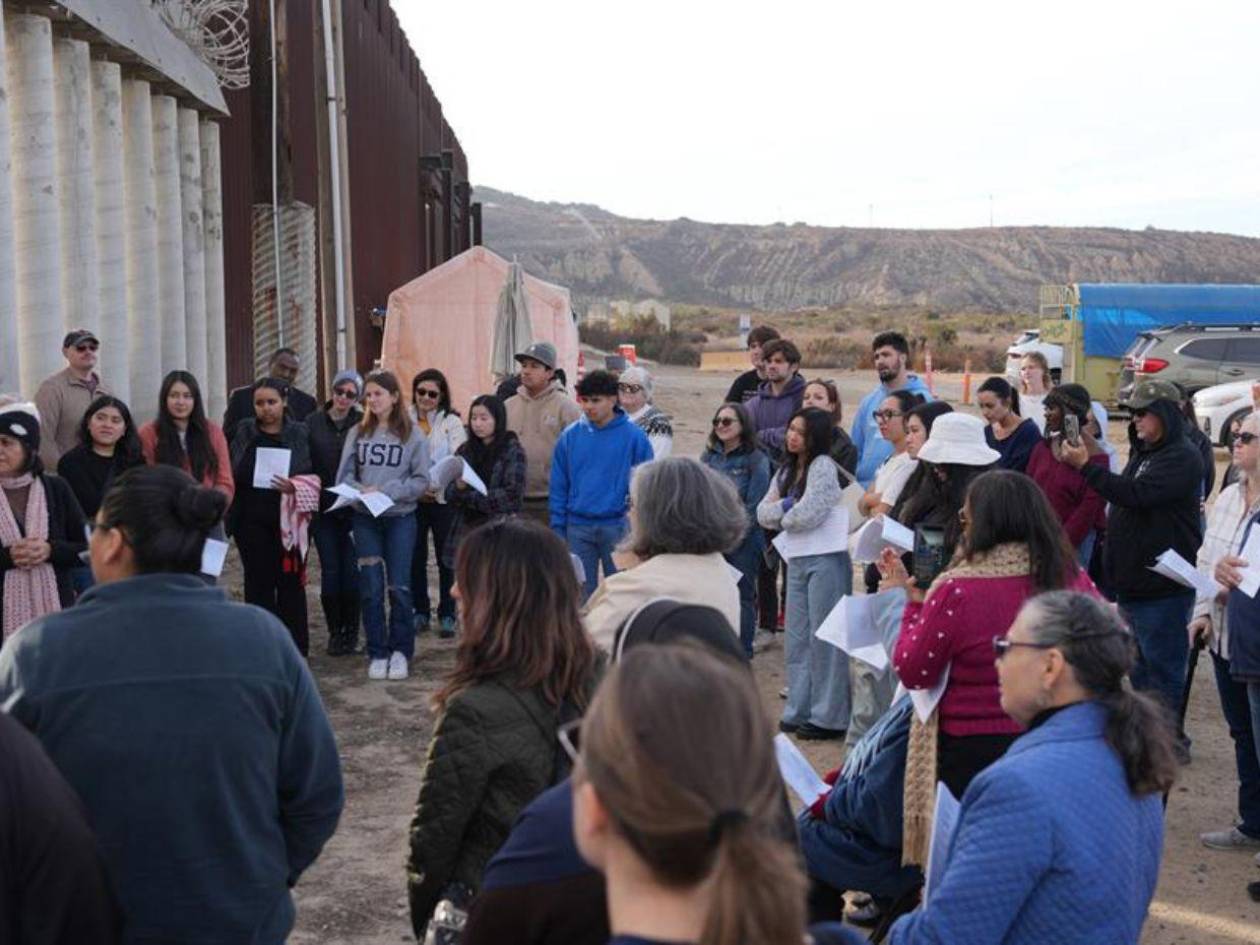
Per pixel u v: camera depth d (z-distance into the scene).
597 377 8.73
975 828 2.95
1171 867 6.23
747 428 9.07
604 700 1.68
